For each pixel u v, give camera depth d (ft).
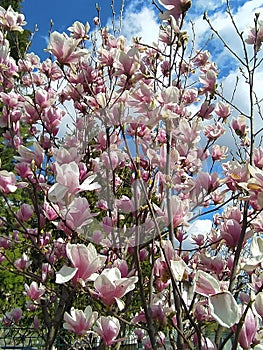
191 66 8.34
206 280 2.97
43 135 6.47
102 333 3.84
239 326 3.09
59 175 3.91
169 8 5.16
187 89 7.17
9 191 5.68
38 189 6.71
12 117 6.90
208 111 6.20
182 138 5.05
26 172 6.04
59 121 6.49
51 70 7.95
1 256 7.93
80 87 6.64
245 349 3.16
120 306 3.27
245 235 4.27
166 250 3.73
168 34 6.77
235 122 6.27
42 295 7.15
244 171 4.30
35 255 8.30
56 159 4.66
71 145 5.47
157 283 4.99
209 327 4.56
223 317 2.83
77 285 3.39
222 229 4.45
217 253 5.97
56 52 5.55
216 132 6.18
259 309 3.15
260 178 3.12
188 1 5.08
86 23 7.69
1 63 7.10
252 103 4.75
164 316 3.83
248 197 3.22
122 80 5.85
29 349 10.05
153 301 4.54
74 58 5.62
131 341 7.19
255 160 4.33
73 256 3.36
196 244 6.45
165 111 4.50
